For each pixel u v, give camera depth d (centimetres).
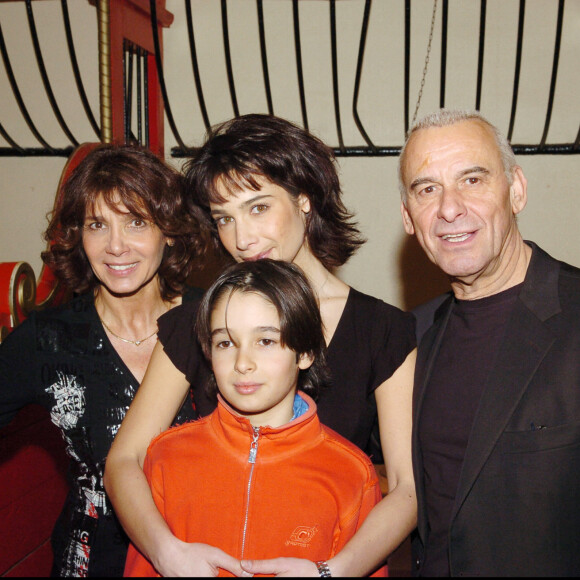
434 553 139
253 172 139
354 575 115
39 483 221
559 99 298
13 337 158
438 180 141
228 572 120
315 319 138
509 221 144
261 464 130
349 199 312
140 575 126
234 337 132
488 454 130
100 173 152
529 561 126
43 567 226
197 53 318
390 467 140
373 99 310
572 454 126
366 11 255
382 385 146
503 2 296
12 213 331
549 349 133
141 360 162
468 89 303
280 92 315
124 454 136
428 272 308
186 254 167
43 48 325
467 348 146
